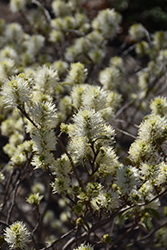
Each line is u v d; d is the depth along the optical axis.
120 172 0.92
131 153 0.95
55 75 1.00
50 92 1.00
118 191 0.94
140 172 0.93
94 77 1.78
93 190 0.93
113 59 1.58
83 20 1.69
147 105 1.67
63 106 1.10
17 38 1.66
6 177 1.23
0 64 1.03
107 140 0.94
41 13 1.74
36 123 0.94
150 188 0.93
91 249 0.92
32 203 0.98
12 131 1.17
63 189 0.95
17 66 1.39
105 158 0.95
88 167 1.33
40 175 1.42
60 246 1.28
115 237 1.42
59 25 1.55
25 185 1.56
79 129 0.91
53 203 1.61
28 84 0.95
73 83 1.07
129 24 3.18
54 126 0.94
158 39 1.62
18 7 1.77
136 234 1.45
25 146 1.01
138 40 1.79
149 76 1.71
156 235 1.21
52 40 1.58
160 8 3.34
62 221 1.47
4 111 1.23
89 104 0.95
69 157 0.95
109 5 3.30
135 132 1.83
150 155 0.95
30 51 1.54
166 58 1.57
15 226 0.93
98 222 0.97
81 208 0.95
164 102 1.00
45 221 1.48
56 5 1.71
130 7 3.32
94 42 1.51
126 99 1.66
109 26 1.54
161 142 0.95
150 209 0.95
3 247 1.11
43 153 0.94
